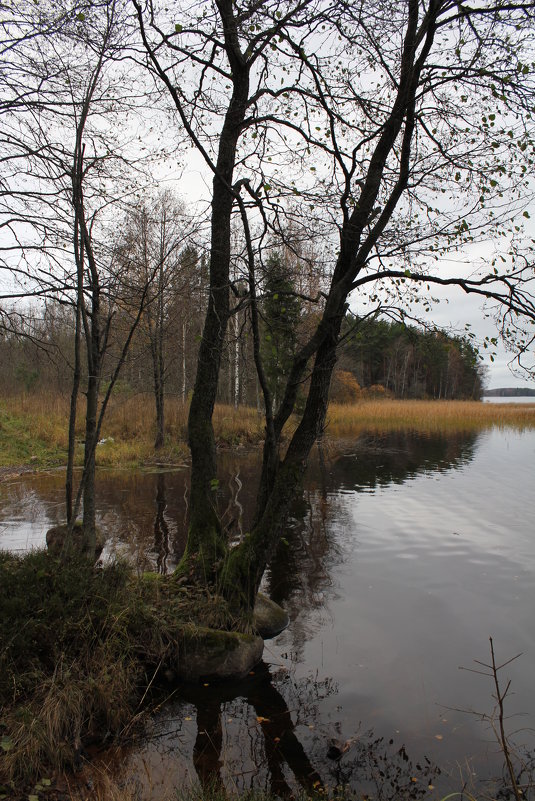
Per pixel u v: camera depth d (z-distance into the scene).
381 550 8.77
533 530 9.92
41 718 3.77
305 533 9.75
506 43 4.82
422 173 5.53
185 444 19.78
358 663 5.29
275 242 5.82
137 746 4.00
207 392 6.38
